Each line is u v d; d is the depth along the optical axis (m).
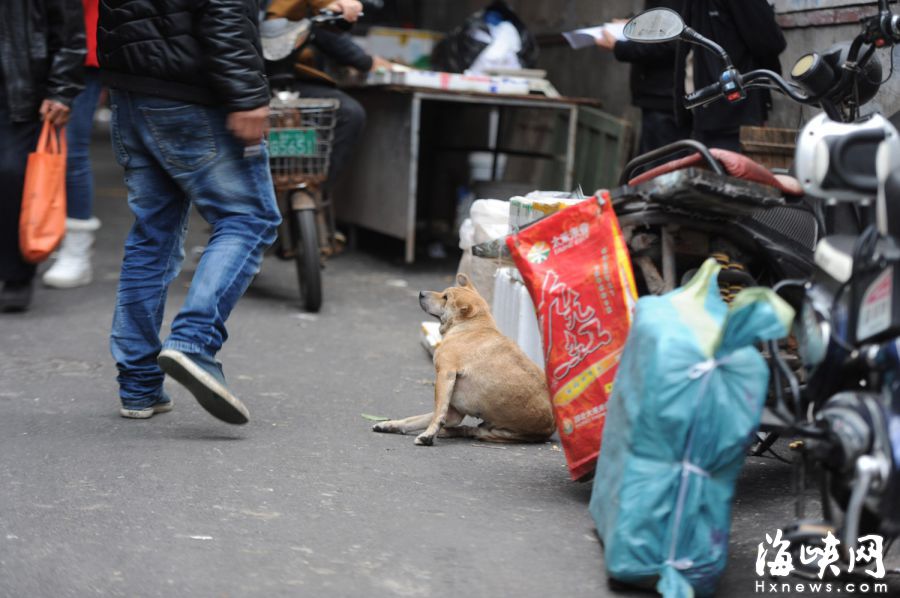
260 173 4.57
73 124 7.77
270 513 3.64
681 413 2.88
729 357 2.88
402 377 5.86
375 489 3.95
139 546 3.32
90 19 7.58
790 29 6.83
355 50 8.28
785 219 4.14
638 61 6.77
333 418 4.99
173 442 4.46
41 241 6.85
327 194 8.02
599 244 3.57
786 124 6.82
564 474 4.25
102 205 13.27
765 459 4.46
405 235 8.98
